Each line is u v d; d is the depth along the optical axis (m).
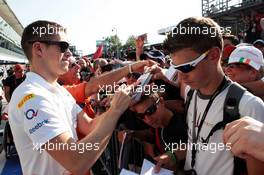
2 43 28.50
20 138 1.71
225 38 3.66
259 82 2.13
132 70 2.62
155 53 3.67
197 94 1.64
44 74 1.83
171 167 1.84
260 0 9.72
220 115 1.47
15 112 1.69
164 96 2.49
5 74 20.56
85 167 1.58
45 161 1.68
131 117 2.68
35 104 1.61
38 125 1.58
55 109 1.68
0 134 6.81
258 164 1.21
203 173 1.55
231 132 0.83
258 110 1.38
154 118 2.10
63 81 3.79
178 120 2.15
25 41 1.83
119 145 2.95
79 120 2.02
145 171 1.81
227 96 1.45
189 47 1.44
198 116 1.61
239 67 2.24
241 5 10.97
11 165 5.73
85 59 8.41
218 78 1.50
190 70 1.47
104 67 5.69
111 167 3.39
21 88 1.72
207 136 1.52
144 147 2.44
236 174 1.44
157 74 2.45
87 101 3.41
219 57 1.50
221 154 1.47
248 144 0.79
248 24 9.15
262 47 4.62
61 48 1.82
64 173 1.71
